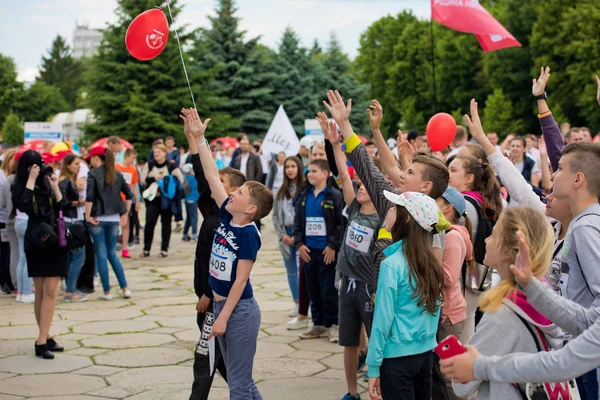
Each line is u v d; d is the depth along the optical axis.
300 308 7.56
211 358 4.35
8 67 69.44
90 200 8.96
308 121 20.86
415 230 3.61
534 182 9.39
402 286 3.60
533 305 2.55
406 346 3.60
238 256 4.11
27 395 5.41
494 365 2.45
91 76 36.72
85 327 7.70
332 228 6.88
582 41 38.06
